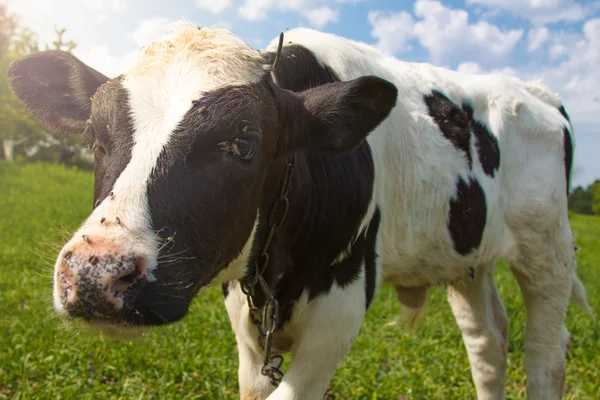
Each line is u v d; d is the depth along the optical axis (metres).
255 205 0.91
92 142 0.90
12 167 8.77
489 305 1.69
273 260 1.05
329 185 1.11
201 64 0.88
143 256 0.71
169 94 0.83
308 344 1.11
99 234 0.70
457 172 1.43
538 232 1.59
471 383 1.81
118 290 0.69
